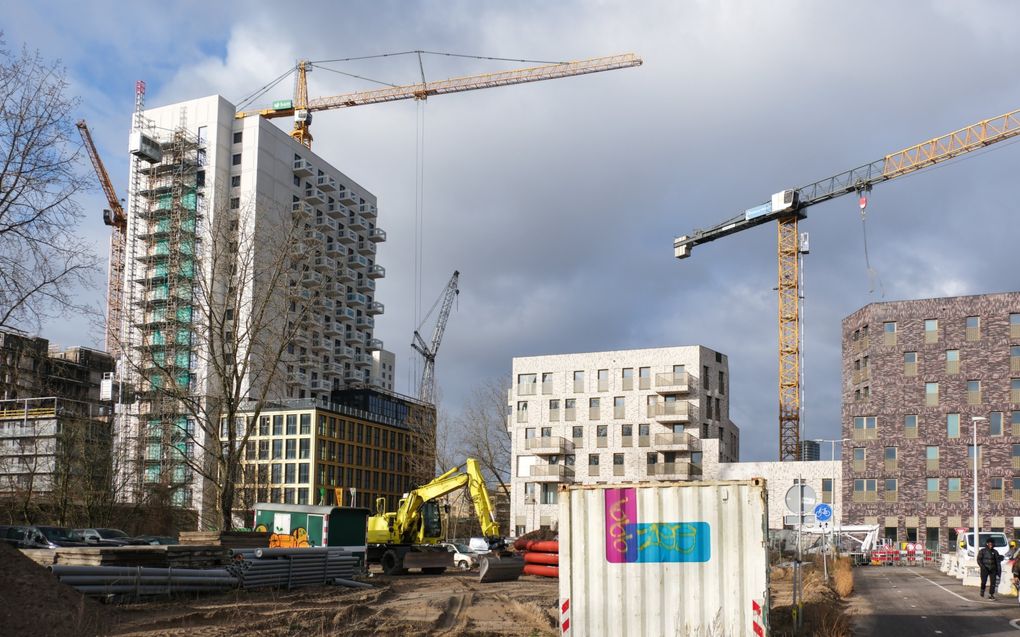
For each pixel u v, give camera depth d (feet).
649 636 44.93
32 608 57.57
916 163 348.18
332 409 379.14
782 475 258.78
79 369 292.61
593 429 291.58
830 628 64.95
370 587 100.32
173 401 140.05
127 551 77.77
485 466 268.00
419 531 152.87
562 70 496.23
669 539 45.24
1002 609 87.86
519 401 303.27
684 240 415.64
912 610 86.43
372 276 482.69
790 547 224.74
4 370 108.17
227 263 137.59
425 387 635.66
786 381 373.40
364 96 545.03
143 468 186.29
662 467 279.28
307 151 423.64
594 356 295.48
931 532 228.43
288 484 365.40
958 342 232.53
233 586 82.23
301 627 62.85
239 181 385.70
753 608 43.83
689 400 283.38
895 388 237.25
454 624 70.03
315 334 412.16
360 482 396.98
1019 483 222.48
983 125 331.77
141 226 303.07
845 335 259.19
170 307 146.92
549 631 64.03
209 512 186.60
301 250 142.61
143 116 384.47
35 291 87.40
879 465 236.84
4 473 183.01
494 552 132.36
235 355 135.64
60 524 180.45
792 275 378.12
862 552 209.26
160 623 61.46
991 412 227.20
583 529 46.24
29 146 86.94
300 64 556.92
